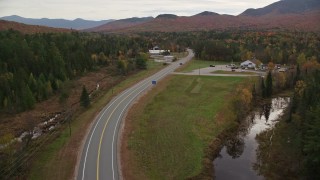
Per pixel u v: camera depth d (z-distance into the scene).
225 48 195.88
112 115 92.19
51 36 193.75
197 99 112.44
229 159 72.00
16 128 86.69
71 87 126.69
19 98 104.25
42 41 164.38
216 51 195.62
